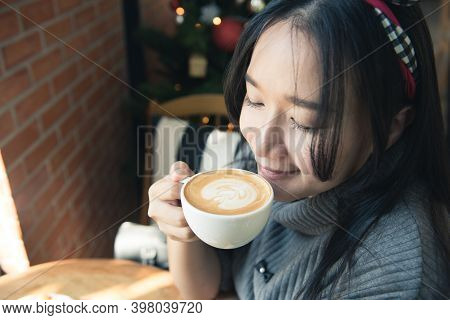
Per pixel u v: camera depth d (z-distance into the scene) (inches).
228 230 13.4
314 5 13.2
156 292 20.9
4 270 25.6
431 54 14.5
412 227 15.2
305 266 17.6
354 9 12.9
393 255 15.2
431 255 15.0
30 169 24.9
